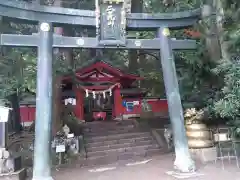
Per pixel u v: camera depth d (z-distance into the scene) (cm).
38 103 729
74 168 1046
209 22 1064
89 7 1534
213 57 1065
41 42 767
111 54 2245
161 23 891
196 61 1149
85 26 834
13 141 1274
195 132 980
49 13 782
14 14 745
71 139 1212
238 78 788
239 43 949
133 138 1434
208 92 1151
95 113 2116
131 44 852
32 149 1175
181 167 789
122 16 821
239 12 988
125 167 1005
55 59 1193
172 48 902
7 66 1009
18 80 1030
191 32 1169
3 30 1076
